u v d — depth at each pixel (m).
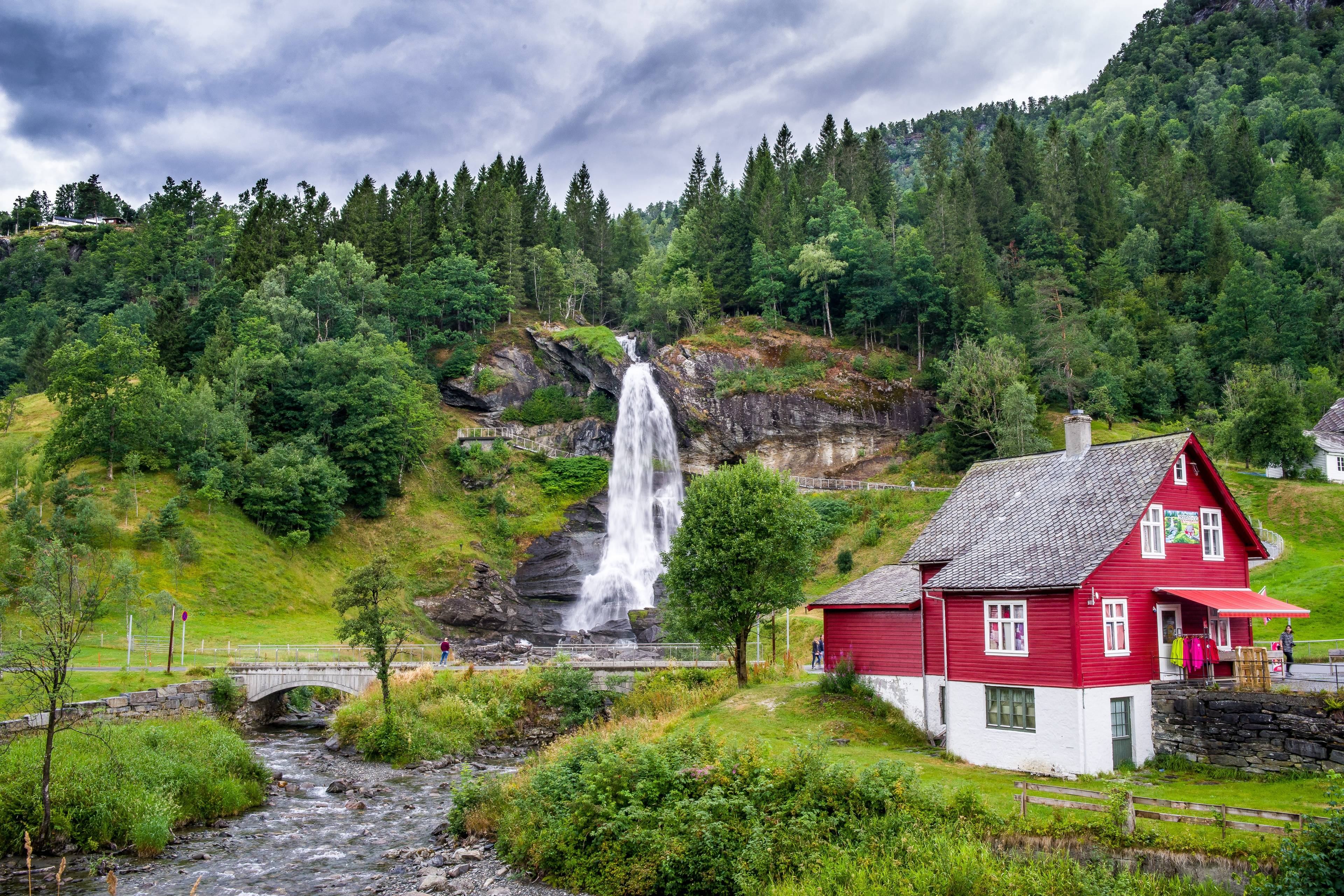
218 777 33.25
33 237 189.38
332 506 81.88
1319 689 27.36
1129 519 29.94
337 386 89.81
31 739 32.09
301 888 23.92
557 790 27.12
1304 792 23.55
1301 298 109.94
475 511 89.56
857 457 95.94
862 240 111.56
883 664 37.12
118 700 41.84
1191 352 107.00
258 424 88.81
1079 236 129.25
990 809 21.52
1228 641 33.16
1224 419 94.81
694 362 98.75
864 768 23.45
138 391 80.25
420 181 143.50
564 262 129.12
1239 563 34.53
